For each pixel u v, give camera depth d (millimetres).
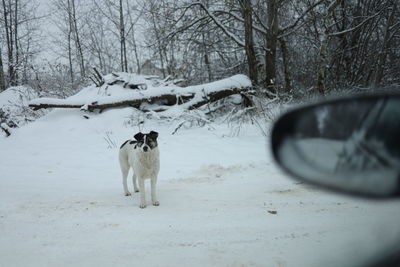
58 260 3498
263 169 6801
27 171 8086
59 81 18938
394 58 16219
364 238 3369
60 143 10734
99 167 8227
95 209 5129
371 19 15508
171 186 6281
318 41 16781
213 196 5469
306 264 3072
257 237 3777
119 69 23734
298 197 5078
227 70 18703
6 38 23703
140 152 5090
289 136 1099
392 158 862
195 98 12969
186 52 17656
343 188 918
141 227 4281
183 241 3795
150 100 12703
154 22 18656
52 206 5320
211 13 16094
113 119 12164
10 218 4820
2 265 3447
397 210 4156
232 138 10016
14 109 14664
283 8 17141
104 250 3672
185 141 9969
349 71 16406
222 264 3240
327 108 1035
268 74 15484
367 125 935
